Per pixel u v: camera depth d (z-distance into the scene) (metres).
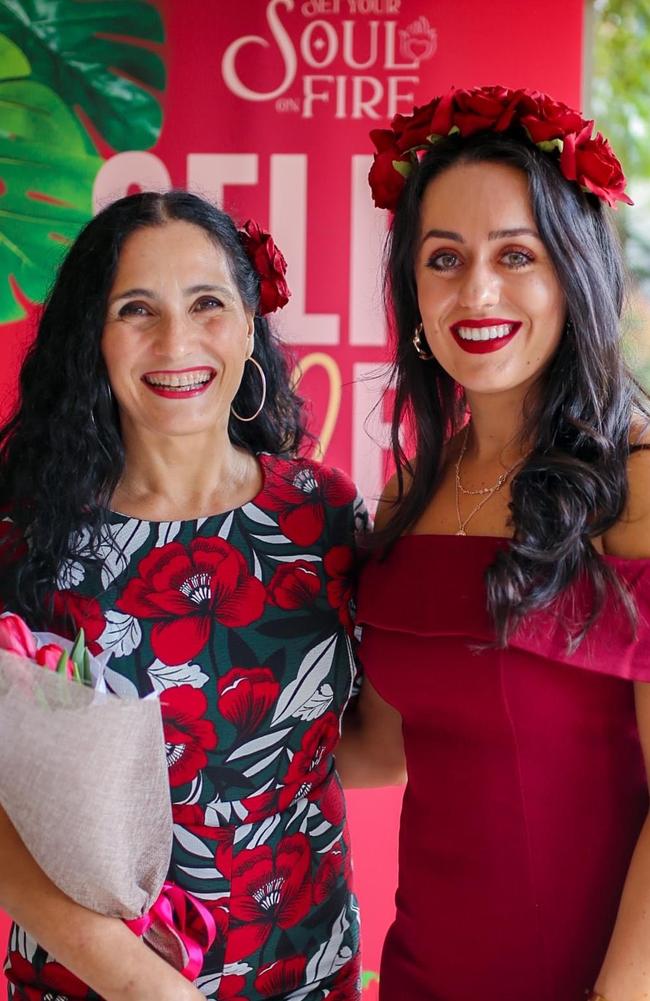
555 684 1.49
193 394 1.63
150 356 1.61
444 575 1.56
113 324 1.62
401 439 2.42
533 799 1.51
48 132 2.51
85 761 1.38
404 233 1.61
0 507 1.71
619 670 1.44
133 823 1.42
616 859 1.52
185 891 1.59
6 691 1.40
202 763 1.63
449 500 1.67
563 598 1.46
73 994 1.58
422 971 1.61
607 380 1.52
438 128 1.55
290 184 2.50
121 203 1.65
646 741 1.47
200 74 2.49
